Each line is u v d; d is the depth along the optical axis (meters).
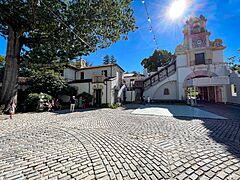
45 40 13.15
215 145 4.13
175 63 23.78
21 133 5.61
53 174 2.63
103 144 4.31
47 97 14.39
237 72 16.44
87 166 2.95
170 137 4.96
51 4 10.23
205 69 20.17
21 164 3.01
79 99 17.34
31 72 21.39
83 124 7.41
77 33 12.49
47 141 4.60
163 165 2.99
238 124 6.97
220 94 20.67
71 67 22.94
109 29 13.73
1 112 11.11
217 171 2.73
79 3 11.39
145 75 30.55
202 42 20.84
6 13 10.59
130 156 3.44
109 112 12.56
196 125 6.85
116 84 21.20
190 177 2.53
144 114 11.05
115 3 12.31
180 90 21.59
